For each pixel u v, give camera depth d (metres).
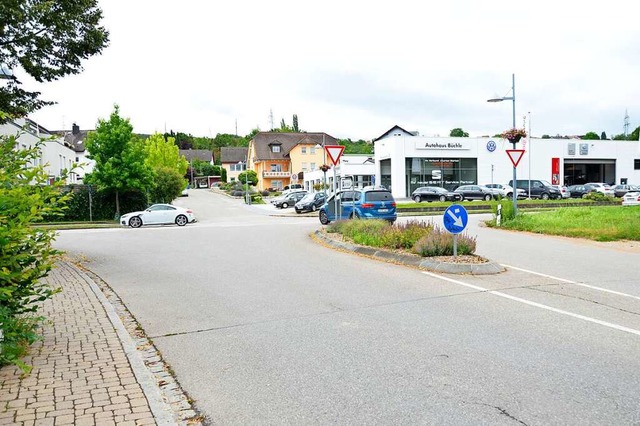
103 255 14.21
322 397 4.31
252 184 85.75
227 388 4.57
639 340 5.68
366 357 5.26
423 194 45.06
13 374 4.69
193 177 115.62
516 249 14.00
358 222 16.19
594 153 58.25
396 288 8.71
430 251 11.22
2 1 11.51
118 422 3.74
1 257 4.75
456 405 4.08
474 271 10.05
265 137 91.88
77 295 8.42
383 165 57.06
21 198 4.94
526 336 5.87
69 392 4.28
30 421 3.73
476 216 29.92
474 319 6.63
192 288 9.18
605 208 25.83
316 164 86.69
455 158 54.50
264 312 7.27
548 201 37.94
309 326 6.47
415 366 4.97
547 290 8.41
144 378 4.62
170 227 25.52
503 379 4.60
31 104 13.88
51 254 5.47
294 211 41.22
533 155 56.28
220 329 6.46
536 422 3.77
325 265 11.43
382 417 3.91
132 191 35.38
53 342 5.73
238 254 13.78
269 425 3.83
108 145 33.31
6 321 4.86
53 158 37.81
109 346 5.59
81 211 34.44
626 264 11.24
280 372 4.91
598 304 7.40
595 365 4.91
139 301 8.19
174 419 3.94
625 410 3.94
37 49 13.01
